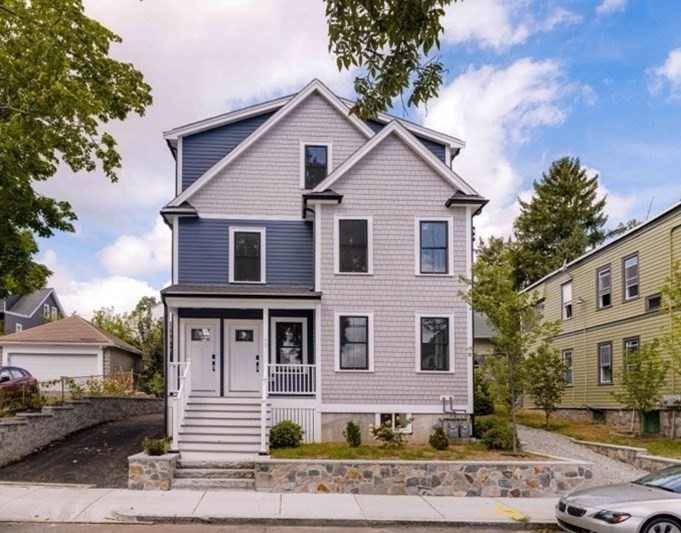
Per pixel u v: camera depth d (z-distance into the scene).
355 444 15.17
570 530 9.52
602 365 23.53
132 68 16.42
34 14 14.21
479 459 13.77
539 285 30.28
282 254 18.80
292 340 18.61
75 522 10.39
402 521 10.83
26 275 17.70
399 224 17.45
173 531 9.99
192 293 16.73
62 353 29.56
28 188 16.17
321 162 19.33
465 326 17.20
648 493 9.31
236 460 13.90
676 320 16.91
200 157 19.66
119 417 22.64
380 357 17.00
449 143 19.73
